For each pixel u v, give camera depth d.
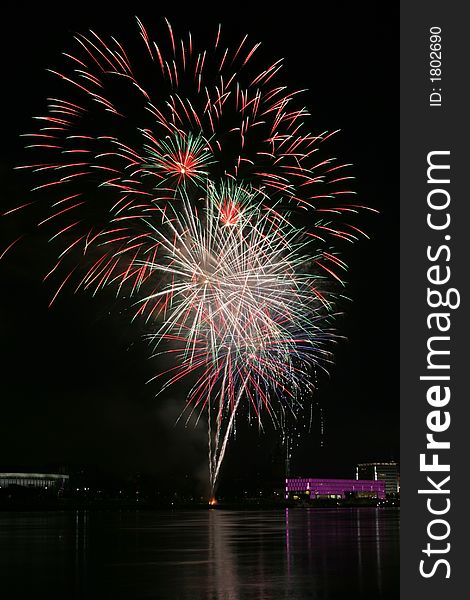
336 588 29.17
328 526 86.69
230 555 44.75
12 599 27.34
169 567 38.03
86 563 40.62
